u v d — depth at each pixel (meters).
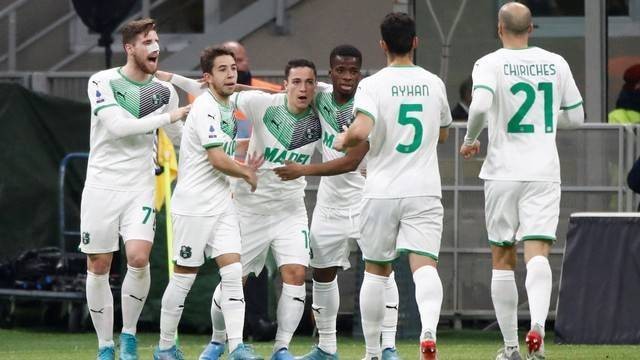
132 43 31.03
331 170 29.61
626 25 47.69
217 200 30.47
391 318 31.77
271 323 39.94
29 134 44.94
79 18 49.84
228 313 30.33
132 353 31.33
